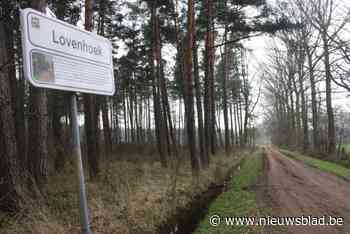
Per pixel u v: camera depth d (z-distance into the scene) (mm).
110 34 16125
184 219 5969
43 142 5672
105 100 18828
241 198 8094
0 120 4469
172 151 18469
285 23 11734
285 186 10070
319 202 7586
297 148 34438
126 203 5676
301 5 18625
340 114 29141
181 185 8180
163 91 18734
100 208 5238
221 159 16375
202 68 19609
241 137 40625
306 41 23656
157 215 5449
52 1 9633
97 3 13055
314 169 15281
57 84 1803
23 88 10125
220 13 13219
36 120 5637
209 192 8734
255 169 15664
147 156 17219
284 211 6703
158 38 15867
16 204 4363
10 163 4480
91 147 8594
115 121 32719
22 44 1619
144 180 8766
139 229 4750
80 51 2008
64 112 13766
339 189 9445
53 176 7789
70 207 5188
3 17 7254
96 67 2152
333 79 15086
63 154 9695
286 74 33812
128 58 19922
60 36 1854
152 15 15125
